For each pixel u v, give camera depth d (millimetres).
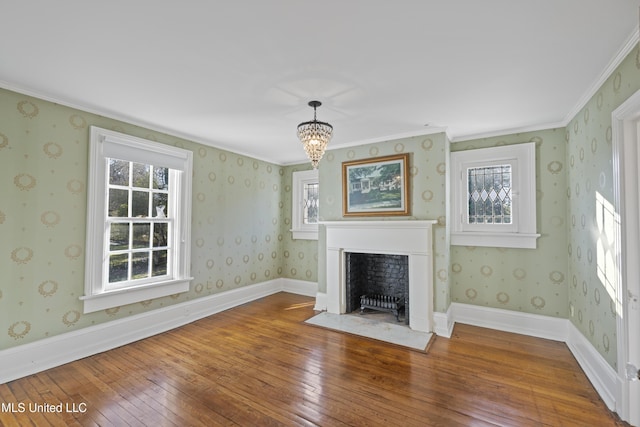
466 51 1881
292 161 5215
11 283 2400
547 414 1972
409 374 2467
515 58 1955
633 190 1875
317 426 1862
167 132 3504
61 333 2664
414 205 3582
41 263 2551
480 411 2002
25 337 2469
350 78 2242
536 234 3254
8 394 2184
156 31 1688
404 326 3533
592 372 2361
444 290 3359
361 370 2533
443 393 2201
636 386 1845
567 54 1899
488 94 2504
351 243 3906
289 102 2684
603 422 1898
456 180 3729
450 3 1460
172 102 2695
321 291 4242
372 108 2812
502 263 3480
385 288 4086
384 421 1906
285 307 4324
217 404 2078
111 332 2986
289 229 5293
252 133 3635
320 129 2588
